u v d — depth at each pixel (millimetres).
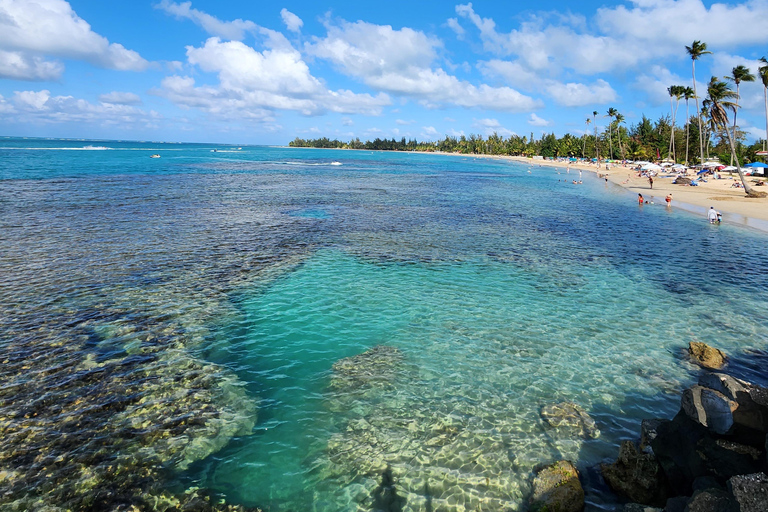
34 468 7719
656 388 10586
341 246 24156
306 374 11117
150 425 9000
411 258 22094
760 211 38969
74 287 16531
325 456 8242
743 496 5418
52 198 37438
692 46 66500
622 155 134875
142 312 14539
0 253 20594
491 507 7086
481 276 19391
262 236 25984
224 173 72438
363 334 13422
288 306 15461
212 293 16438
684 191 56031
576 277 19453
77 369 10969
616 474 7434
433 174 89250
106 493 7262
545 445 8547
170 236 25125
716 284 18625
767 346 12828
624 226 32375
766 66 44812
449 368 11500
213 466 7941
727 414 6527
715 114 51312
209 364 11469
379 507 7086
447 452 8359
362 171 91875
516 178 82938
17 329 12984
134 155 124938
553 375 11195
